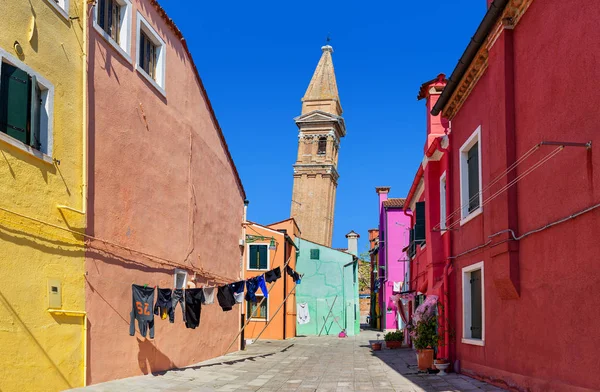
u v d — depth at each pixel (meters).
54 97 10.02
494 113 10.92
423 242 20.53
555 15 8.59
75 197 10.58
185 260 16.61
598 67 7.30
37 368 9.22
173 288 15.52
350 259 41.50
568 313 8.09
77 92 10.77
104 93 11.88
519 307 9.98
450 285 15.06
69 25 10.62
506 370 10.64
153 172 14.38
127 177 12.87
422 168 19.64
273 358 20.16
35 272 9.30
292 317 36.72
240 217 24.05
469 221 13.34
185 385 12.30
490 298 11.63
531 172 9.45
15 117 8.91
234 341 22.41
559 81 8.44
